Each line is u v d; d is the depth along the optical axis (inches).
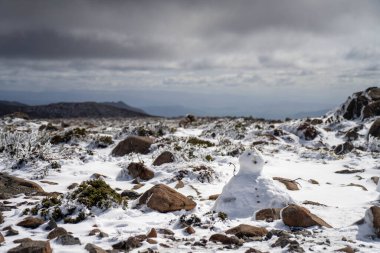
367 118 1267.2
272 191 374.6
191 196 480.7
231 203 371.2
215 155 767.1
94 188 403.2
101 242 285.9
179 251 265.1
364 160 802.2
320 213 372.8
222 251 263.4
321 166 742.5
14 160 681.0
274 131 1119.6
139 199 405.4
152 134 1088.2
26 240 282.8
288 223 324.5
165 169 620.1
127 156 770.8
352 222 345.4
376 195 489.4
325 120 1343.5
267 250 264.4
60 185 529.0
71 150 813.9
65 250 263.1
